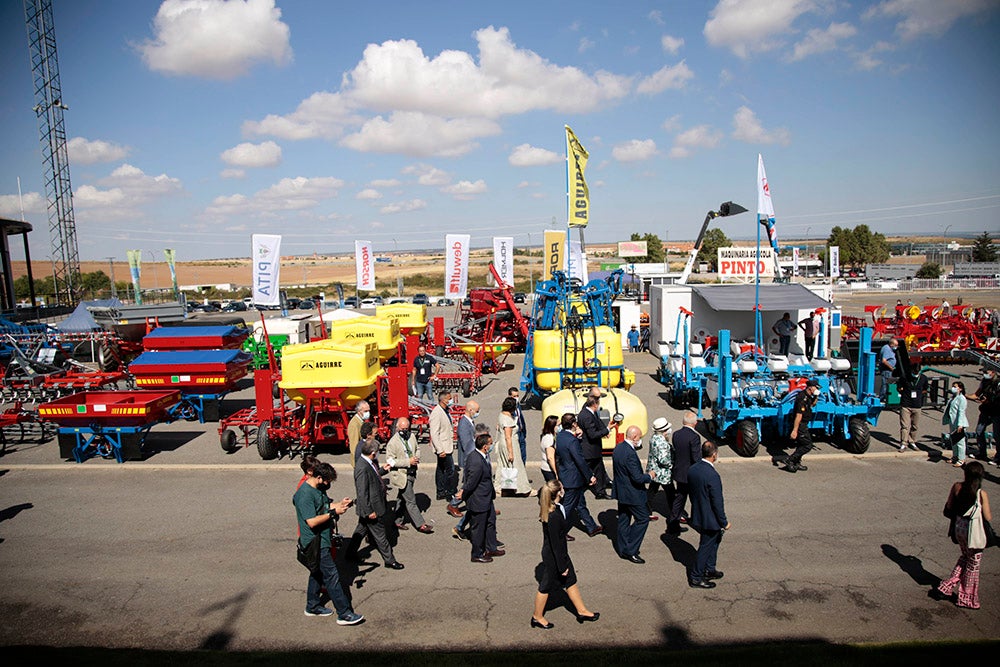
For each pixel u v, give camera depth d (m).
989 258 89.38
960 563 6.48
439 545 8.25
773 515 8.97
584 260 21.00
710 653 5.62
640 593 6.90
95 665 5.70
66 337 24.19
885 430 13.38
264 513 9.53
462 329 24.59
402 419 8.58
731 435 12.25
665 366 17.73
